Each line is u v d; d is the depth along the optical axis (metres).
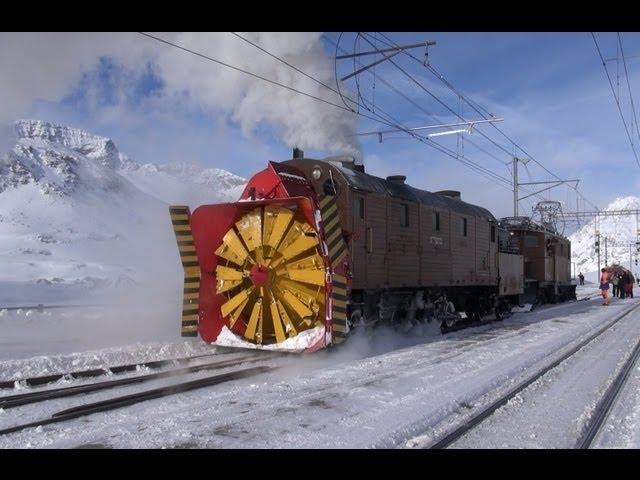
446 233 14.52
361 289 10.73
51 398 6.47
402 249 12.26
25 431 5.21
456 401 6.47
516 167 31.00
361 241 10.71
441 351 10.62
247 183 10.05
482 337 13.16
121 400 6.22
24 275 43.59
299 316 9.38
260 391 6.93
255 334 9.55
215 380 7.41
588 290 48.53
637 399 7.04
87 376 7.68
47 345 10.49
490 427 5.69
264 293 9.54
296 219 9.43
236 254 9.77
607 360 10.01
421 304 13.38
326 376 7.91
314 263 9.20
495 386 7.56
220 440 4.95
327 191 10.31
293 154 11.40
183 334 9.64
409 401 6.40
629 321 17.95
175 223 9.72
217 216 9.98
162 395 6.68
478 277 16.59
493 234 18.12
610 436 5.48
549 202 36.19
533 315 20.59
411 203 12.77
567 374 8.66
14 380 7.15
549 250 28.28
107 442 4.88
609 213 39.62
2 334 12.13
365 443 4.89
